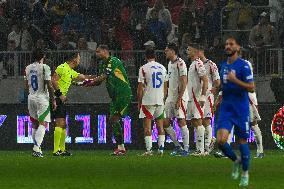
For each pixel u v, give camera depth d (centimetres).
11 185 3528
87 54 7456
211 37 8338
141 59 7425
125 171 4359
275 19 8444
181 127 6094
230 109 3606
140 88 6034
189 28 8388
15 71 7481
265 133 7044
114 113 6156
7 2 8725
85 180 3778
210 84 6044
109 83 6131
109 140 7100
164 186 3447
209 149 6141
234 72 3612
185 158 5653
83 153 6525
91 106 7106
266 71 7319
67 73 6100
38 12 8725
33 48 8238
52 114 6125
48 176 4031
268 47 7706
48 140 7144
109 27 8569
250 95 5741
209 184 3553
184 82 5975
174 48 6034
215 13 8375
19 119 7175
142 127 7056
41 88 5919
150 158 5666
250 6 8412
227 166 4766
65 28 8562
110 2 8862
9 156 6034
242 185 3481
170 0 8975
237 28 8350
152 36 8294
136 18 8800
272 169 4572
